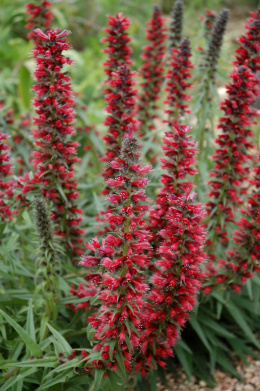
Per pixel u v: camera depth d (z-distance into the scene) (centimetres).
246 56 88
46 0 103
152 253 81
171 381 96
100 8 222
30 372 75
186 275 74
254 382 96
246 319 99
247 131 88
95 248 73
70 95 80
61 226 87
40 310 87
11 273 87
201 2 224
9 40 193
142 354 79
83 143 115
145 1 222
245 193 93
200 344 98
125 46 90
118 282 70
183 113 96
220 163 89
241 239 84
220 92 141
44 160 82
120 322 72
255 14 90
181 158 77
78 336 86
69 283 91
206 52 95
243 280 84
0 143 80
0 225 83
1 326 81
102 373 74
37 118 80
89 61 184
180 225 70
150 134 101
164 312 76
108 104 87
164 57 104
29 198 87
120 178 67
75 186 86
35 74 78
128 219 69
